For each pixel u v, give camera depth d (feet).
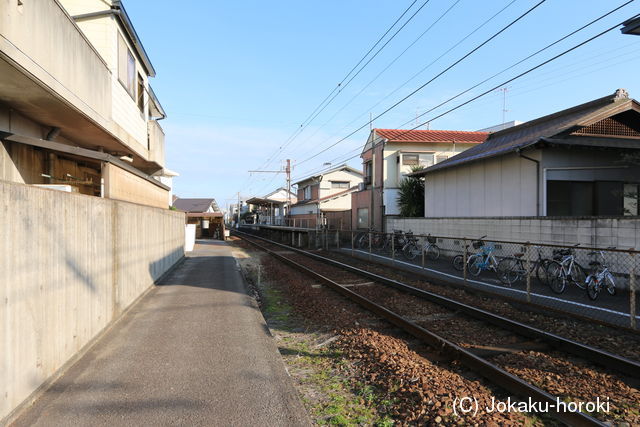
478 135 84.38
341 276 40.11
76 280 14.92
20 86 18.21
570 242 31.81
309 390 13.85
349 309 25.88
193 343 17.33
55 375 12.96
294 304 28.50
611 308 23.06
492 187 44.65
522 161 40.01
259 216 198.70
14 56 15.47
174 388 12.62
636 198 39.22
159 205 41.78
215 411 11.16
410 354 16.48
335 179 119.75
